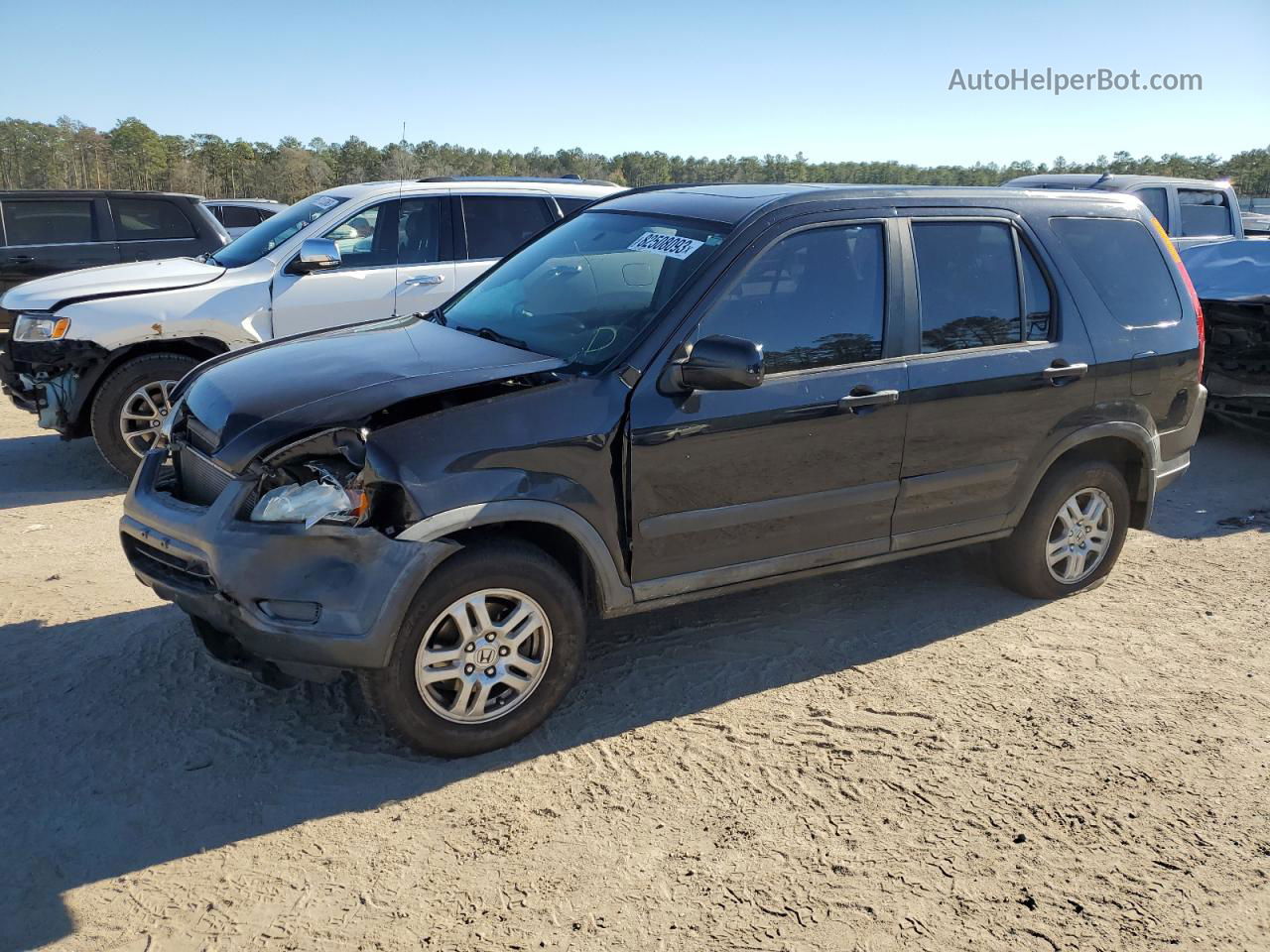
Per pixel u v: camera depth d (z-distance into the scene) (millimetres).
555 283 4273
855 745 3729
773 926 2803
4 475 6996
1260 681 4312
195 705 3836
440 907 2834
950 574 5375
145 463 3883
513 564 3432
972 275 4406
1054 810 3373
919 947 2746
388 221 7641
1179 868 3107
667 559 3785
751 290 3850
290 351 4066
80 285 6820
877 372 4074
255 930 2725
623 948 2707
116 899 2818
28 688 3920
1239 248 8656
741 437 3783
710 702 4004
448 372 3562
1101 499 5031
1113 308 4805
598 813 3277
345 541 3195
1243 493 7094
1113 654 4531
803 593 5090
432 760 3541
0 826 3109
